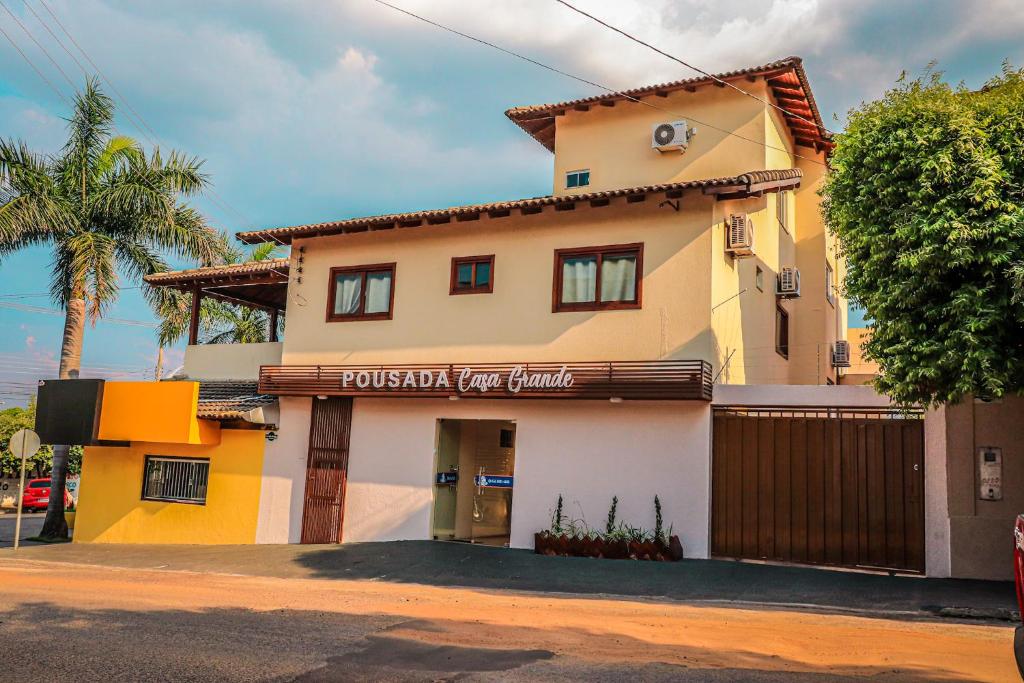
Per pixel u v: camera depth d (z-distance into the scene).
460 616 9.34
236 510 18.58
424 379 16.38
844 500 13.62
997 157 9.96
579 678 6.36
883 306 10.59
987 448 12.67
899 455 13.36
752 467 14.36
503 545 17.16
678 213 15.31
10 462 40.25
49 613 9.15
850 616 10.21
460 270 17.25
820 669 6.75
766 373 18.22
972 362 9.81
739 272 16.53
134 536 19.61
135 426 18.86
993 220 9.67
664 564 13.73
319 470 17.91
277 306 23.88
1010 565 12.32
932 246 9.88
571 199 15.70
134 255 22.72
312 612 9.51
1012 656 7.49
